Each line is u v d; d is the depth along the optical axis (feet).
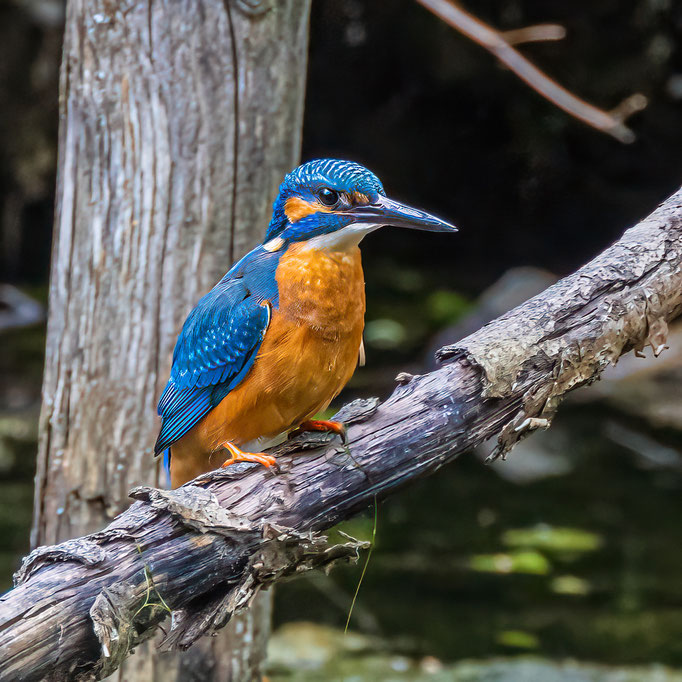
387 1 81.00
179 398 19.86
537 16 78.23
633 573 42.11
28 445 57.82
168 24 23.44
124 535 14.67
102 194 23.84
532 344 16.34
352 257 18.33
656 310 16.79
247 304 18.26
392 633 35.99
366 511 16.47
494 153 89.10
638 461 57.88
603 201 89.20
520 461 58.03
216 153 23.59
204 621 15.02
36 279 94.38
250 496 15.43
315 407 18.62
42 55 85.92
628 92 78.89
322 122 90.07
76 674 14.52
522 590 40.16
